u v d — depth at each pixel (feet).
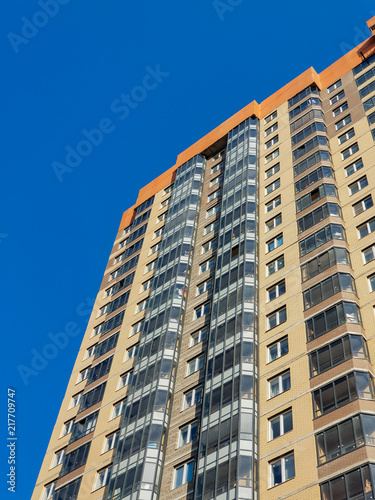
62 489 130.72
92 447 134.82
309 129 175.11
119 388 145.59
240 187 170.91
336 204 140.56
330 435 93.76
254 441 102.12
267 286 133.39
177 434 119.44
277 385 110.73
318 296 119.24
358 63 188.44
